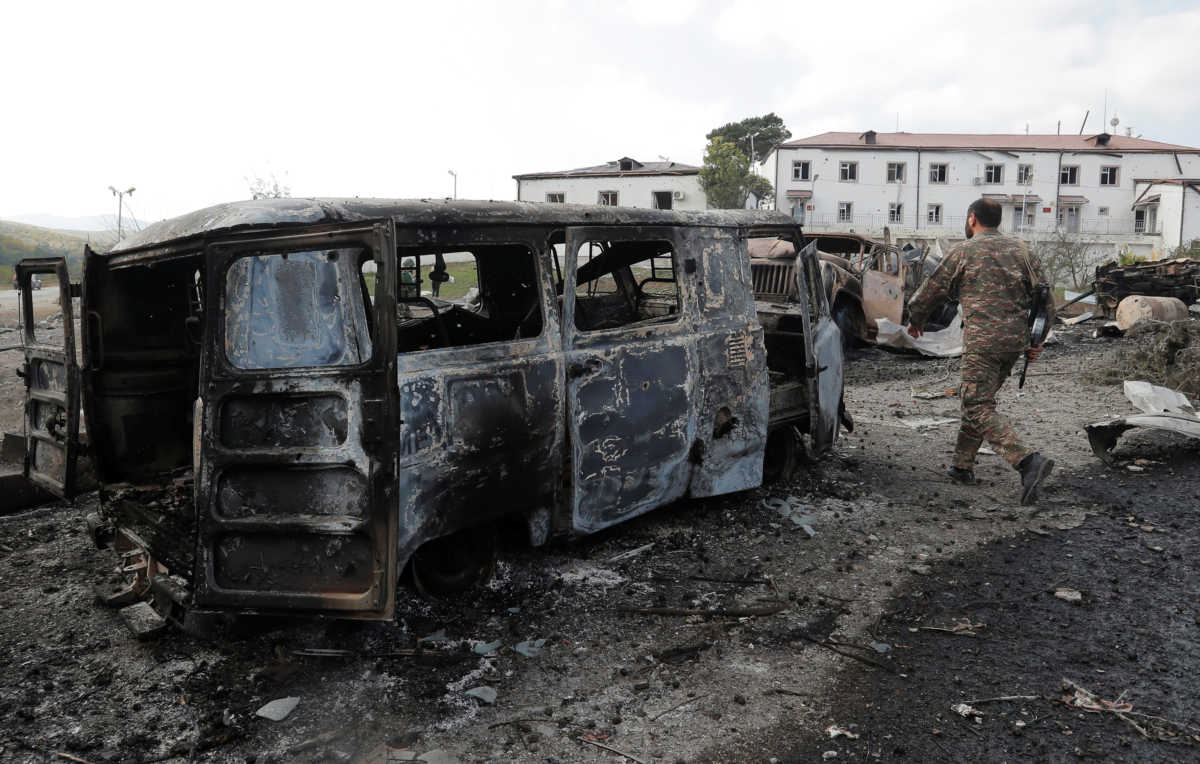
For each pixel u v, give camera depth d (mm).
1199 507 4758
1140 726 2623
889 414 7961
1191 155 51625
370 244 2689
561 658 3141
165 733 2660
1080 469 5711
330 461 2768
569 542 4016
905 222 52750
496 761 2490
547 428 3592
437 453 3180
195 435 2934
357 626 3359
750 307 4758
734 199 41594
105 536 4031
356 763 2482
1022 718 2691
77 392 3803
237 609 2855
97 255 3891
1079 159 52469
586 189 43125
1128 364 9367
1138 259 17688
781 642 3279
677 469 4312
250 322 2891
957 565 4059
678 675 3020
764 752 2537
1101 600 3590
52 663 3133
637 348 4008
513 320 4301
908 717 2715
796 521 4699
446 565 3598
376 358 2701
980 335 4957
